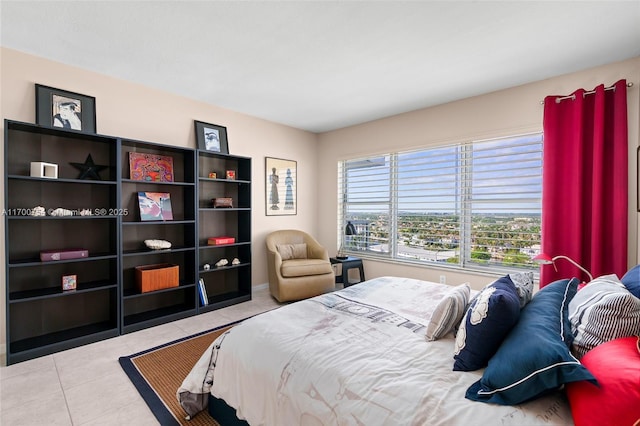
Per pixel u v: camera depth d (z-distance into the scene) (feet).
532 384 3.00
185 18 6.61
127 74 9.44
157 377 6.79
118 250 9.03
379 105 12.10
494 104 10.61
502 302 3.82
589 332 3.40
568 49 7.80
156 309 10.71
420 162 12.92
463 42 7.53
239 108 12.60
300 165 15.76
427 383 3.57
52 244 8.70
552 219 9.14
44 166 8.09
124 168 10.06
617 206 8.12
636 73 8.15
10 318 8.00
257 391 4.40
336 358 4.14
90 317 9.38
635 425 2.35
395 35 7.23
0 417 5.45
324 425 3.50
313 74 9.39
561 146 9.10
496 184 10.87
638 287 4.11
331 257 15.62
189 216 11.06
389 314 5.81
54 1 6.02
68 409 5.68
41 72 8.35
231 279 13.26
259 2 6.09
